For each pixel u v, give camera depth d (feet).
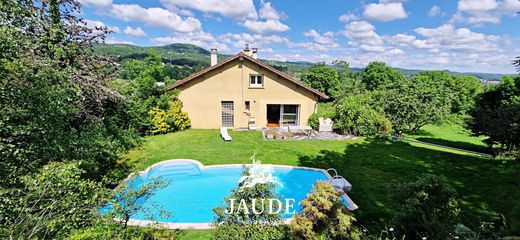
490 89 63.05
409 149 45.75
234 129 60.90
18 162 15.85
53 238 11.85
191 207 28.73
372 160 39.60
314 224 15.21
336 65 167.02
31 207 11.74
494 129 35.37
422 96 60.49
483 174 33.12
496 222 15.72
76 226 13.00
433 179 16.66
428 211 15.17
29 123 16.34
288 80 60.90
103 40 34.37
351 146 47.44
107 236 12.84
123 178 31.37
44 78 17.51
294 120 65.36
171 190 32.50
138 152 42.50
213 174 36.63
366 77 180.14
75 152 21.49
